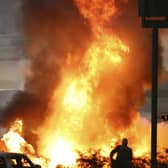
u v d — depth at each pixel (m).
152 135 27.72
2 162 36.34
